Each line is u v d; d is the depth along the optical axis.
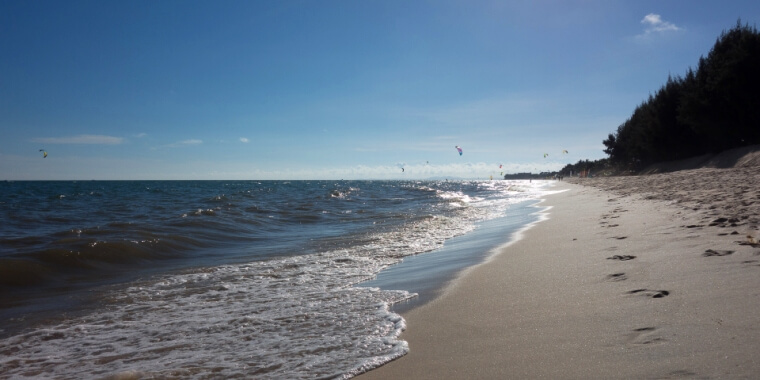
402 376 3.01
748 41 27.61
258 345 3.87
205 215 16.33
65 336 4.47
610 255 5.93
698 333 2.98
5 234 12.16
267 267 7.81
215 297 5.81
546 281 5.14
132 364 3.62
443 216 16.73
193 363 3.53
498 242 8.96
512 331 3.67
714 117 30.22
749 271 4.10
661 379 2.47
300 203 25.17
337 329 4.17
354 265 7.77
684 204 9.94
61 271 7.86
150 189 61.38
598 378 2.61
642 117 46.31
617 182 31.41
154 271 7.96
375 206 23.31
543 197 24.98
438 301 4.88
